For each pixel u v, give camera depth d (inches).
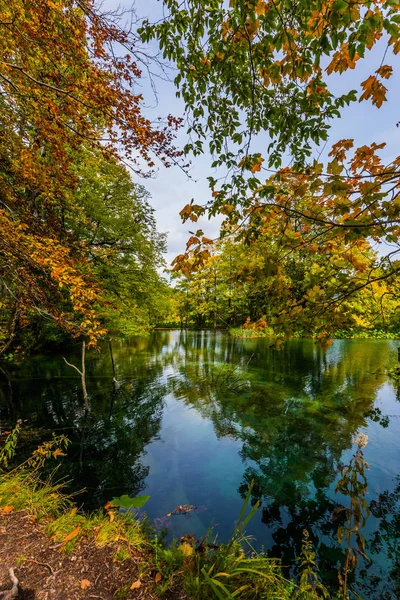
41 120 165.3
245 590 79.2
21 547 90.1
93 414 313.6
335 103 77.6
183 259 95.7
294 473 201.0
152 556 95.4
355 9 57.3
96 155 273.4
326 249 94.8
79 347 709.3
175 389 408.5
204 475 199.8
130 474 201.5
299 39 73.9
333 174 68.3
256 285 95.3
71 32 131.6
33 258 155.6
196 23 82.8
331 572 121.6
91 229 428.8
